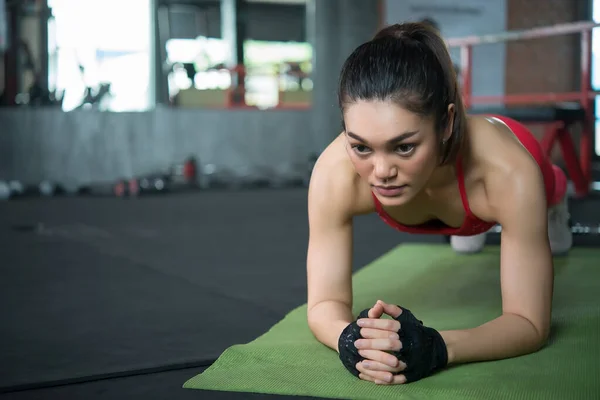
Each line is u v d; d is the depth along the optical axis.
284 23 14.19
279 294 2.19
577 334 1.54
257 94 12.93
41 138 7.79
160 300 2.11
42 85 8.99
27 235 3.90
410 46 1.09
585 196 5.06
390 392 1.17
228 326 1.76
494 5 8.62
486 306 1.87
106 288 2.32
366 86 1.06
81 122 7.93
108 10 9.77
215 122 8.45
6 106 8.27
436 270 2.42
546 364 1.31
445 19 8.53
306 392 1.19
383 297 2.01
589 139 5.08
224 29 11.35
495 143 1.32
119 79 10.06
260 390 1.21
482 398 1.14
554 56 9.18
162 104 9.83
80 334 1.69
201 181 8.28
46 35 9.02
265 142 8.65
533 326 1.35
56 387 1.29
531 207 1.31
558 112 4.55
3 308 2.00
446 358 1.24
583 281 2.20
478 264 2.52
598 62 7.86
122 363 1.42
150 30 10.32
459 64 8.05
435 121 1.09
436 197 1.38
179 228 4.23
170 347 1.55
